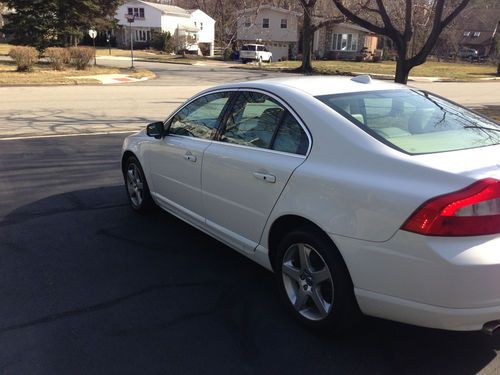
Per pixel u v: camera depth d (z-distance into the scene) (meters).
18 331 3.20
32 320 3.34
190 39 59.03
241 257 4.40
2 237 4.77
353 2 14.05
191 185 4.26
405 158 2.72
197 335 3.18
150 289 3.79
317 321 3.14
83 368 2.84
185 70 35.22
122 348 3.04
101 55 49.28
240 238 3.75
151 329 3.25
